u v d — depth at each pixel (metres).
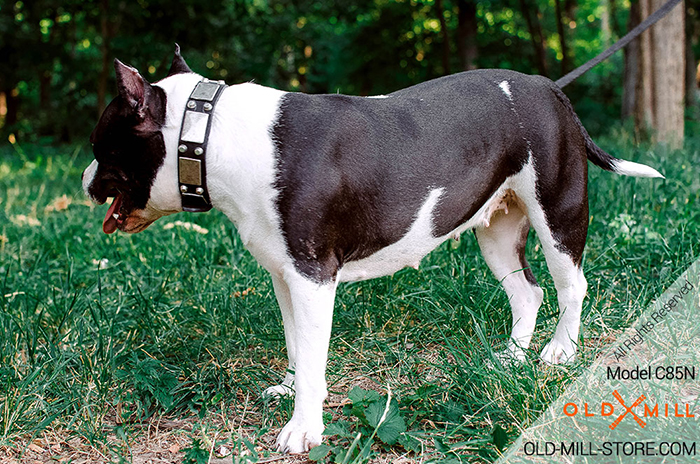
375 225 2.69
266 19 18.91
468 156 2.83
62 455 2.76
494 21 20.03
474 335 3.55
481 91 2.93
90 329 3.77
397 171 2.67
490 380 2.88
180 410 3.12
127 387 3.25
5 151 14.45
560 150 2.99
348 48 21.02
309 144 2.54
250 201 2.56
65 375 3.27
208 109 2.53
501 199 3.10
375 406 2.71
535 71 20.62
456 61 20.50
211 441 2.76
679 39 9.35
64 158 12.28
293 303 2.63
